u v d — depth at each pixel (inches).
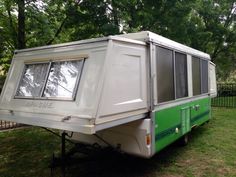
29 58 178.9
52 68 162.9
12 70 185.8
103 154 184.5
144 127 172.9
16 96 173.0
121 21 506.0
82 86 142.8
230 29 818.8
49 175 191.6
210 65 346.3
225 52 884.0
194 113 268.2
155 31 503.8
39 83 165.5
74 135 204.1
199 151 243.6
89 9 461.7
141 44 173.2
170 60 209.6
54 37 461.1
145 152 173.3
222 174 190.5
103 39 145.0
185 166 206.4
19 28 415.2
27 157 232.7
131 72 161.9
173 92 212.8
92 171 198.2
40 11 414.3
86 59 148.3
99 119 133.3
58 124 142.5
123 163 213.6
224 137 293.3
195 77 272.8
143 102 173.0
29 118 156.9
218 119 402.0
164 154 235.8
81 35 489.4
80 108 137.9
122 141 180.9
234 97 698.8
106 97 138.5
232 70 1042.1
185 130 240.8
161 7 489.4
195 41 662.5
